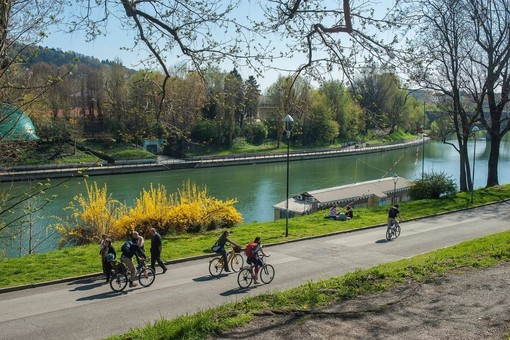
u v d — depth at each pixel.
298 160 89.19
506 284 12.12
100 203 27.45
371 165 82.62
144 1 9.16
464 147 41.44
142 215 27.20
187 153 83.69
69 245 26.86
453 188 40.38
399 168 78.81
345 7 8.03
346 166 81.88
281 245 24.16
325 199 44.12
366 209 35.28
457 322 9.66
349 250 22.92
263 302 11.52
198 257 21.44
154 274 17.73
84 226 26.88
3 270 18.84
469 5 38.38
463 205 35.06
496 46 38.06
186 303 15.26
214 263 20.59
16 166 53.75
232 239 25.00
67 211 43.72
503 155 93.12
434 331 9.23
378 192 48.47
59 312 14.51
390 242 24.61
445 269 13.88
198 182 65.62
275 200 53.50
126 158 72.88
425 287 12.13
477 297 11.20
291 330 9.37
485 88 39.19
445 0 29.25
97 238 26.20
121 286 16.86
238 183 65.12
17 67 11.59
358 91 9.54
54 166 58.50
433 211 32.97
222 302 15.27
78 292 16.62
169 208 28.02
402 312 10.34
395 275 13.46
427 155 95.50
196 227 28.11
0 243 24.58
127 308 14.81
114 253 17.52
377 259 21.02
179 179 67.88
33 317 14.09
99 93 67.06
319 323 9.73
